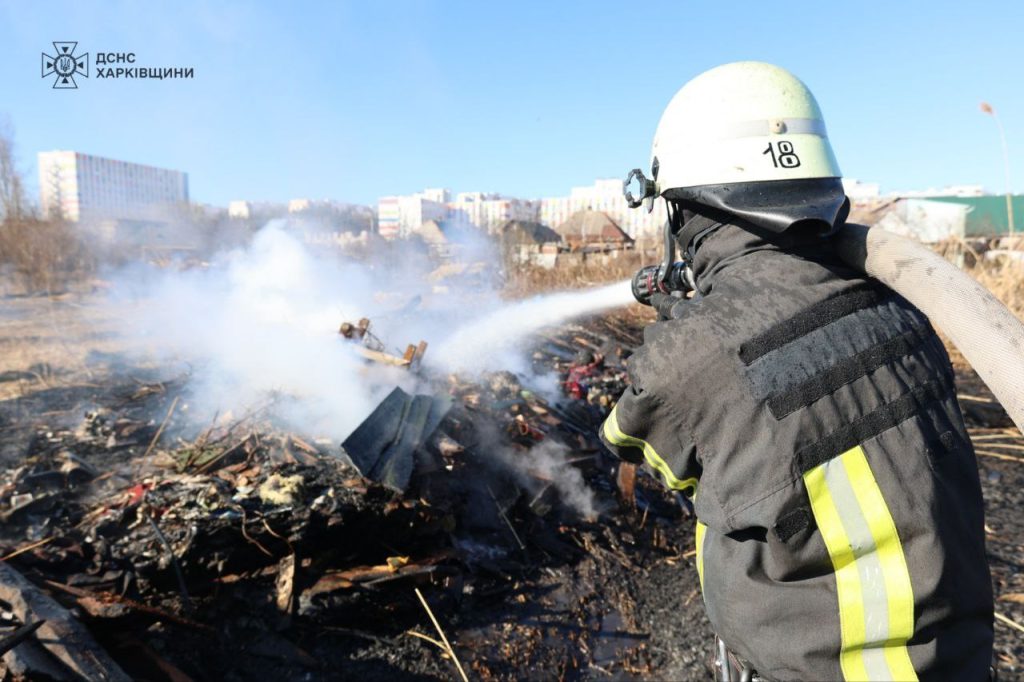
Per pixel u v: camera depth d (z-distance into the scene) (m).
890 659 0.93
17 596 2.30
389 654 2.64
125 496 3.14
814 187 1.12
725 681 1.38
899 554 0.94
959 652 0.94
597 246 17.22
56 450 3.80
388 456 3.20
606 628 3.01
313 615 2.69
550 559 3.39
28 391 5.00
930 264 0.95
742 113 1.14
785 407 0.96
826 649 0.96
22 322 8.97
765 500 0.96
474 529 3.39
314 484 3.12
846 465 0.95
